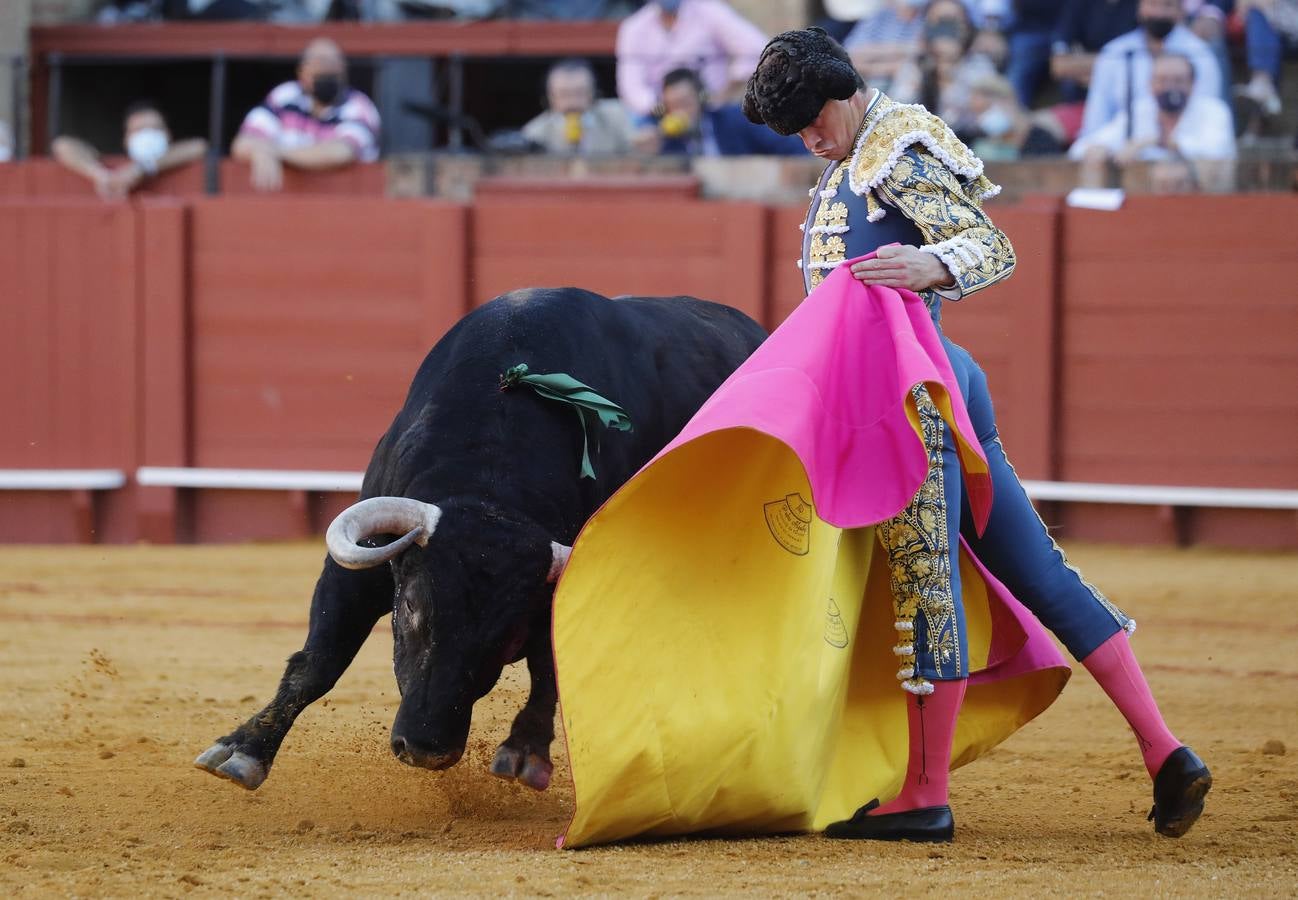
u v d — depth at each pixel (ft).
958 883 31.14
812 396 32.63
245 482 103.24
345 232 102.37
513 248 101.24
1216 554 96.48
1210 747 48.03
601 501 38.58
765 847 34.37
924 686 34.78
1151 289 98.02
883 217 34.76
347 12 134.82
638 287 100.17
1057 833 36.88
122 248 103.71
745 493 34.42
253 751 36.94
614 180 103.86
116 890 30.76
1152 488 98.32
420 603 34.24
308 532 104.27
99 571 89.76
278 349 103.24
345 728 49.93
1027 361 98.84
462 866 32.50
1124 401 98.63
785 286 99.04
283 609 76.69
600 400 36.94
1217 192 99.55
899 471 32.96
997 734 39.29
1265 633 70.59
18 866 32.89
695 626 34.24
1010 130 104.22
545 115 114.52
